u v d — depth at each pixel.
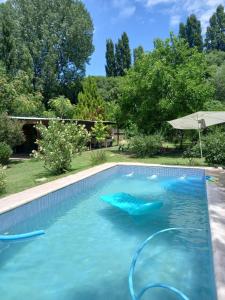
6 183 9.21
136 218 7.51
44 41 39.22
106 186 11.31
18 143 16.47
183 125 14.73
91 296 4.18
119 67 56.81
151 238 6.09
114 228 6.86
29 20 39.03
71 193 9.45
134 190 10.65
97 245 5.92
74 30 40.91
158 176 12.88
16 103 23.64
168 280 4.46
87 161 15.64
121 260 5.26
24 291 4.33
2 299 4.14
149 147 17.72
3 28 33.94
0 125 15.18
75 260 5.29
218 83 37.12
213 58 52.06
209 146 13.45
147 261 5.12
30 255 5.50
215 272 3.54
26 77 29.70
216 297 3.09
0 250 5.73
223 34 67.19
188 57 20.34
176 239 6.08
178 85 18.16
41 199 7.86
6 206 6.80
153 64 19.52
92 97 37.97
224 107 22.17
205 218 7.47
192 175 12.30
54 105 34.22
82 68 44.00
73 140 12.66
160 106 18.64
